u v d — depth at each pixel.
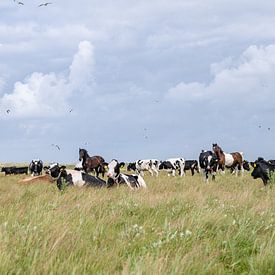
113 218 10.58
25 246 7.23
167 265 6.29
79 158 36.97
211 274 6.30
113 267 6.43
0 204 14.55
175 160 51.09
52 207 12.31
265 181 25.55
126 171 57.34
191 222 9.23
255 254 7.54
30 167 48.62
